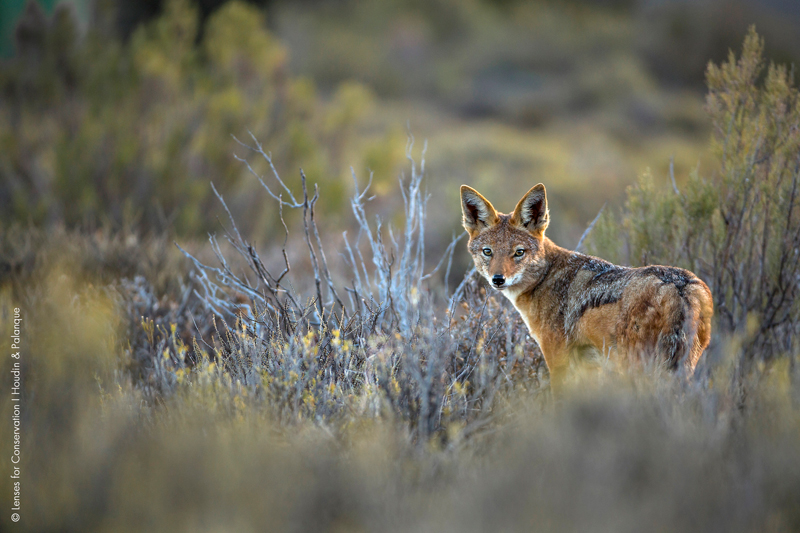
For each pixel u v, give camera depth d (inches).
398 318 498.6
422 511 281.7
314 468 311.0
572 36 3622.0
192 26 1259.2
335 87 3002.0
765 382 396.8
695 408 358.0
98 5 1369.3
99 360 435.5
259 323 474.0
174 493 277.4
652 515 256.1
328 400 395.2
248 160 1086.4
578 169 1963.6
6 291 580.4
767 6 3321.9
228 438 326.3
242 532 253.6
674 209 579.2
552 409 364.5
